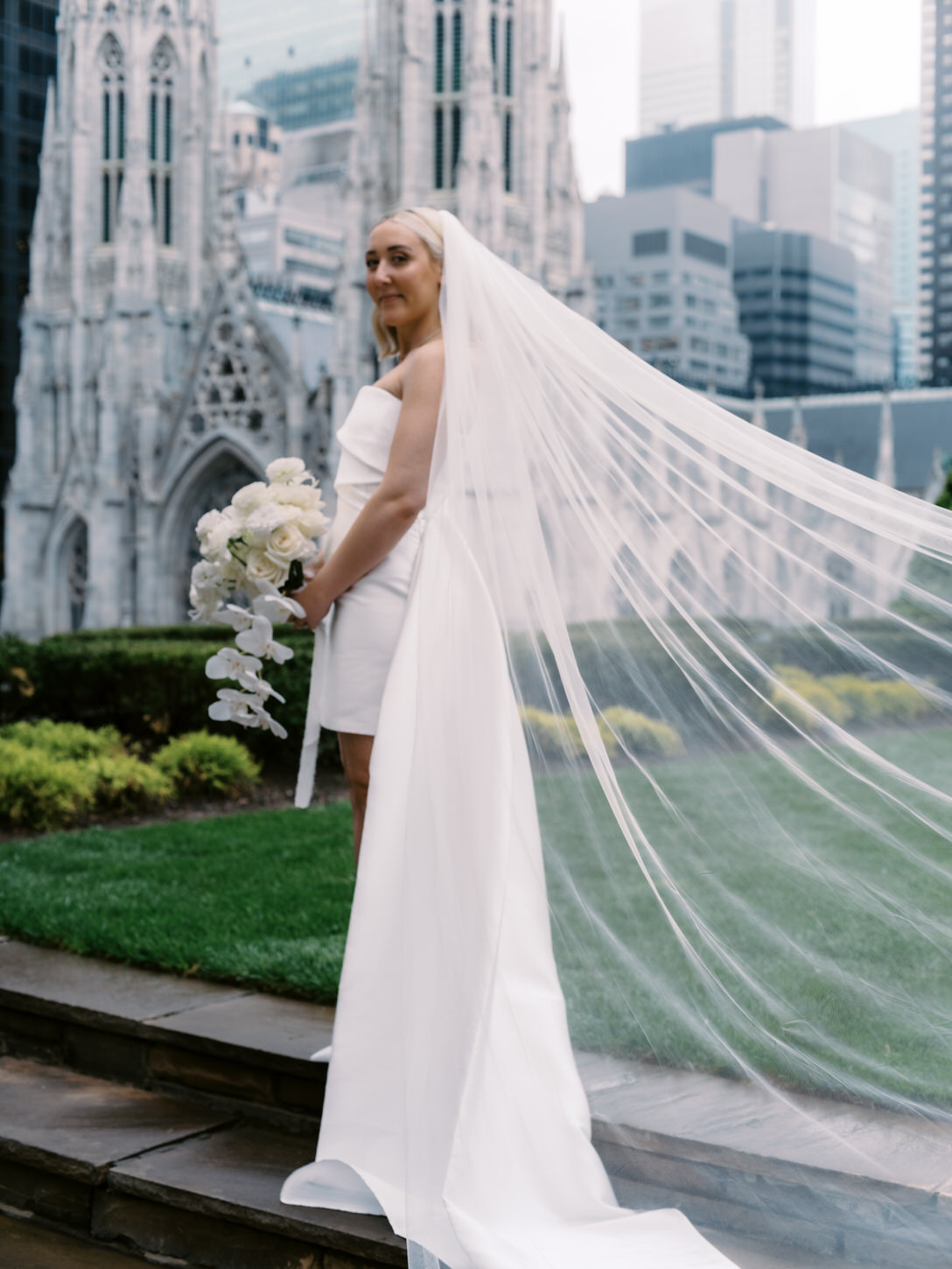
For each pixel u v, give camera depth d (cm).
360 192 4391
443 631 305
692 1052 304
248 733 1219
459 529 311
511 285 315
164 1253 329
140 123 4984
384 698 313
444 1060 280
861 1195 275
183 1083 396
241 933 510
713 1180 288
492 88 4503
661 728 304
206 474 4638
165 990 444
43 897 588
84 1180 342
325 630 341
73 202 5125
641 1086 305
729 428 307
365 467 330
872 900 294
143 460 4681
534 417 311
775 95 10012
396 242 332
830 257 8900
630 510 308
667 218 7969
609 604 307
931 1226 271
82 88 5116
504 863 291
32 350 5194
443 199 4684
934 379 6103
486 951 285
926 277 8025
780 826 299
